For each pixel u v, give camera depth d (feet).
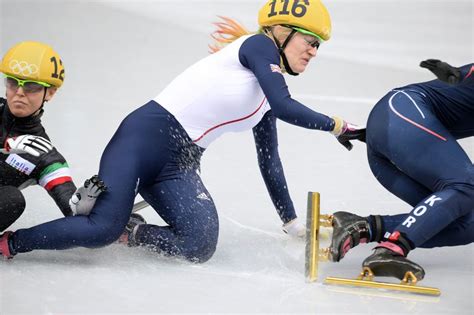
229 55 43.50
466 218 41.52
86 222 40.32
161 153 42.86
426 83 44.21
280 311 34.91
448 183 39.86
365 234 41.19
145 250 43.98
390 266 38.58
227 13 159.84
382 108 42.91
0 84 93.61
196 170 44.83
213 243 42.37
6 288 36.94
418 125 41.27
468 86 42.75
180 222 42.52
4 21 141.38
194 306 35.27
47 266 40.65
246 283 39.01
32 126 43.06
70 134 72.49
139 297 36.29
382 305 36.09
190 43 130.11
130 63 112.27
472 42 135.44
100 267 40.88
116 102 87.76
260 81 41.83
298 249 46.06
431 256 45.06
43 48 42.04
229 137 77.10
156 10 163.22
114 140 42.93
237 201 55.42
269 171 48.08
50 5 163.32
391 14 166.09
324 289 38.32
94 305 34.99
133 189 41.65
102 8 163.02
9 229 46.57
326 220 41.70
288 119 41.34
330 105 88.69
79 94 91.56
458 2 183.83
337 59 119.85
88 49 121.90
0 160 42.37
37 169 42.24
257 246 46.24
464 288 39.06
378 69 112.47
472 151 69.77
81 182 56.13
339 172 64.13
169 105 43.21
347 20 157.17
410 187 43.50
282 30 43.06
